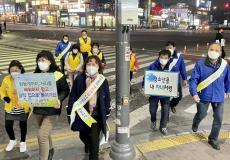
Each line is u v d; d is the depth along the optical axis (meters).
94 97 4.89
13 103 5.70
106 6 89.88
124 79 4.91
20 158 5.71
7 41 32.12
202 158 5.50
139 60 18.80
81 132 5.29
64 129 7.32
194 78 5.80
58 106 5.00
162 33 64.00
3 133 7.04
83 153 5.78
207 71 5.71
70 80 10.62
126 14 4.62
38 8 91.88
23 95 4.99
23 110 5.75
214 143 5.93
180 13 120.81
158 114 8.38
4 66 16.36
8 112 5.77
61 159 5.55
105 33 54.28
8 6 101.69
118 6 4.68
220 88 5.75
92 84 4.80
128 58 4.87
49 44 28.98
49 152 5.42
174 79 6.34
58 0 89.38
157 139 6.38
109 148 5.81
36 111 5.08
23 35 42.72
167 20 113.94
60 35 43.38
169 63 6.66
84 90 4.88
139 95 10.35
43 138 5.07
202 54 22.03
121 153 5.08
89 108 4.90
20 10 98.81
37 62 5.02
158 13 111.06
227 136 6.56
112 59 19.09
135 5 4.63
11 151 6.00
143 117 8.16
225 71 5.75
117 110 5.04
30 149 6.11
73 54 10.42
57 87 5.07
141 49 25.80
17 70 5.61
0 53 22.23
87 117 4.86
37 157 5.75
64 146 6.18
